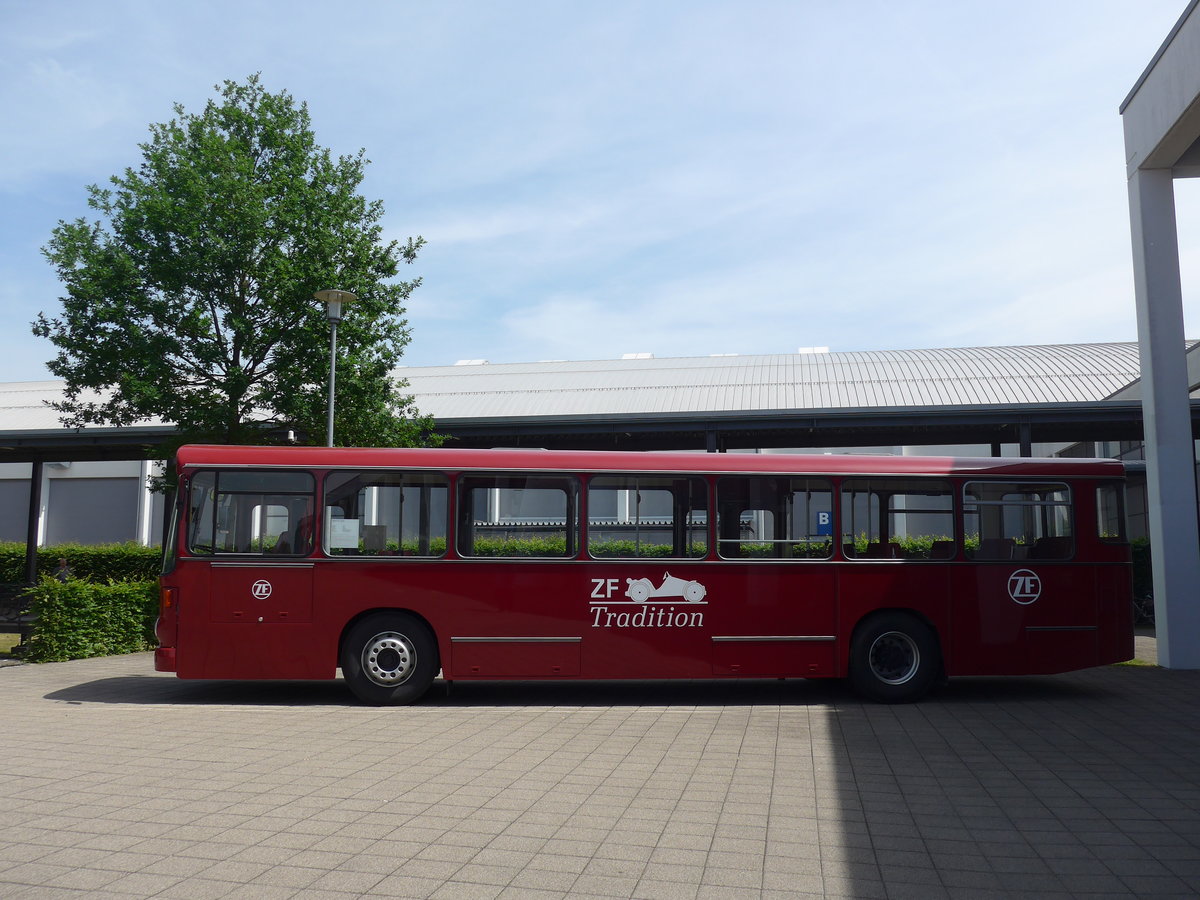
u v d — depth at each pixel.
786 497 12.20
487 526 11.92
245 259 18.08
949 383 29.86
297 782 7.57
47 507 43.38
